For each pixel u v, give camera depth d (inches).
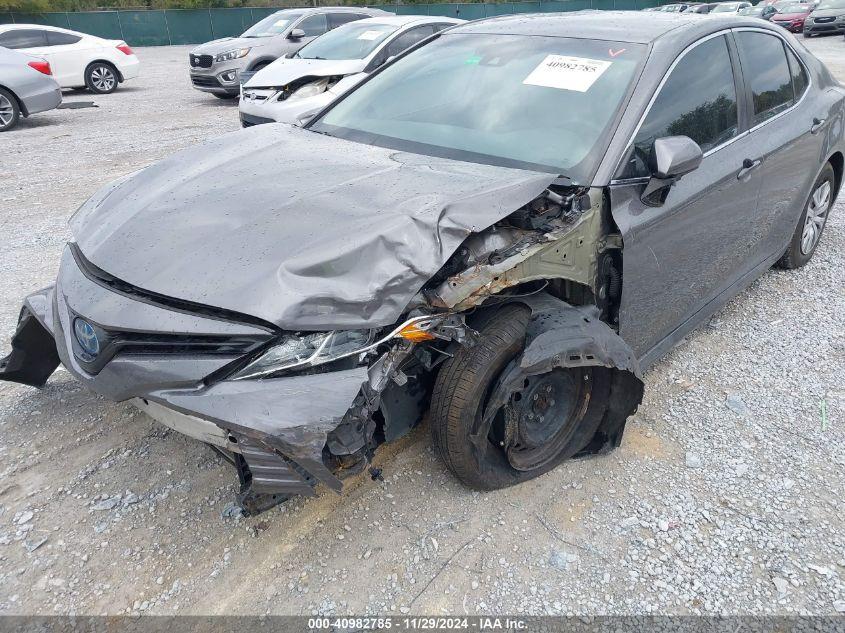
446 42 150.9
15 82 428.8
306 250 84.8
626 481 112.4
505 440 103.0
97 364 89.6
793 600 91.1
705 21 139.6
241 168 111.7
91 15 1268.5
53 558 96.0
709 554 98.2
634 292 115.6
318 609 88.6
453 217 89.4
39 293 116.5
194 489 109.1
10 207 266.4
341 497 106.7
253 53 520.1
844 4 888.3
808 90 174.4
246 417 77.5
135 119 470.6
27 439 121.4
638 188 111.8
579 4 1451.8
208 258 87.4
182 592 90.9
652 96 117.2
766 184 149.3
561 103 120.5
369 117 137.3
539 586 92.5
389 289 82.8
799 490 111.0
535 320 101.1
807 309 174.1
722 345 156.1
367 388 83.2
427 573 94.0
